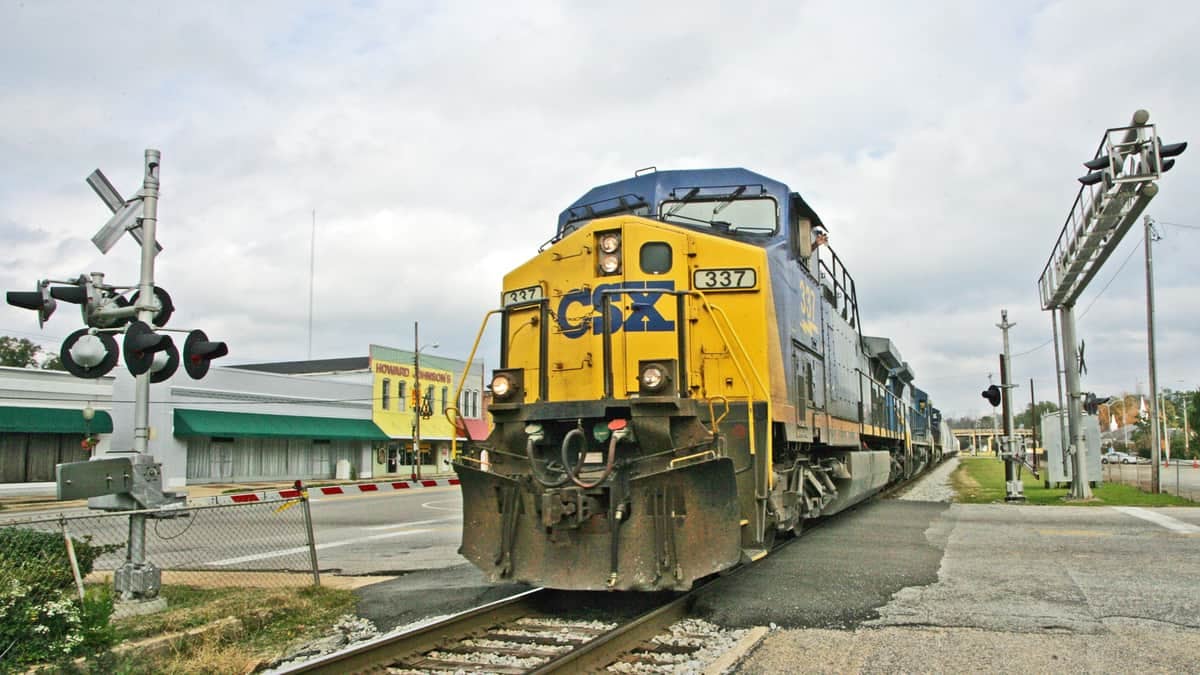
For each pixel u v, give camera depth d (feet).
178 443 118.21
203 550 43.98
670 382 25.67
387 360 162.30
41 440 106.11
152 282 28.71
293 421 137.28
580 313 28.73
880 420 61.98
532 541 25.61
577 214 34.71
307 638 23.47
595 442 26.55
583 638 22.62
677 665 20.04
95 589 22.35
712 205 33.12
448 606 27.12
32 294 27.71
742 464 26.04
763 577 30.55
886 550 36.99
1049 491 77.00
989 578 30.22
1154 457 77.00
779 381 29.94
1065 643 21.30
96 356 28.02
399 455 167.12
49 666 19.08
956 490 79.87
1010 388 70.28
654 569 23.91
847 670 19.30
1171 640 21.50
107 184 28.68
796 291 34.45
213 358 28.89
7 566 21.99
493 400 27.78
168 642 21.68
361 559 39.19
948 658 20.13
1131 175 46.96
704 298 26.78
